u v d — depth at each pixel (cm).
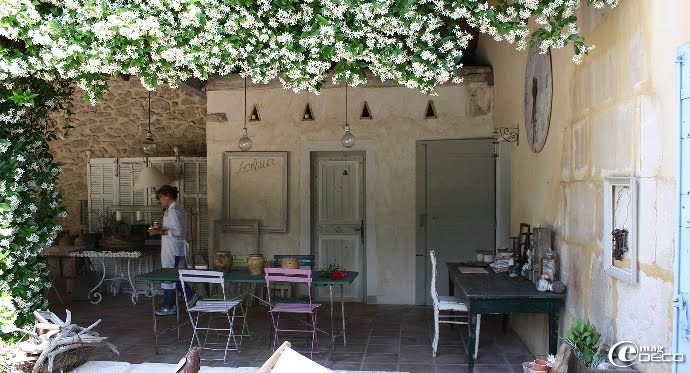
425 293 736
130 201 835
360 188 764
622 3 307
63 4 323
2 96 374
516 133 597
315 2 321
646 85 275
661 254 258
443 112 731
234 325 635
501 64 667
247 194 768
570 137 409
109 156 886
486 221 721
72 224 888
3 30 311
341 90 750
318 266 769
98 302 756
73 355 383
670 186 250
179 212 682
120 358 512
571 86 407
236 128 769
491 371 471
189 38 322
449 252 730
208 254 787
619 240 299
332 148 752
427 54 312
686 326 230
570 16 317
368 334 595
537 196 511
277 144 763
